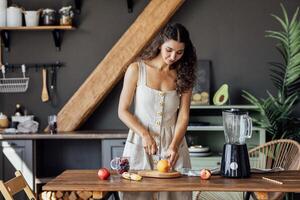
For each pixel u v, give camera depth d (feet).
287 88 16.74
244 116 9.79
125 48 16.96
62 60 17.94
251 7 17.54
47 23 17.21
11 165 16.38
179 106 10.84
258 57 17.54
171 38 9.86
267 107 16.07
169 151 10.25
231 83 17.58
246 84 17.57
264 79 17.54
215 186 8.69
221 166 9.73
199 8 17.61
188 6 17.61
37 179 16.57
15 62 17.93
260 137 16.25
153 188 8.62
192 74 10.62
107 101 17.93
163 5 16.78
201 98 17.07
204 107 16.56
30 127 16.87
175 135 10.52
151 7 16.87
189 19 17.62
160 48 10.33
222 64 17.61
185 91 10.67
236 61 17.60
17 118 17.58
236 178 9.48
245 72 17.57
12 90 17.84
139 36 16.87
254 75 17.54
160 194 10.48
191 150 16.33
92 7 17.87
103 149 16.35
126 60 16.93
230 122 9.84
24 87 17.84
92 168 17.97
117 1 17.80
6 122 17.52
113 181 9.23
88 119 17.94
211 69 17.61
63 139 17.98
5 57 17.92
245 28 17.56
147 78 10.51
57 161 17.98
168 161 9.89
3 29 17.19
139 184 8.91
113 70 17.01
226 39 17.60
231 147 9.59
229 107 16.57
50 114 17.98
